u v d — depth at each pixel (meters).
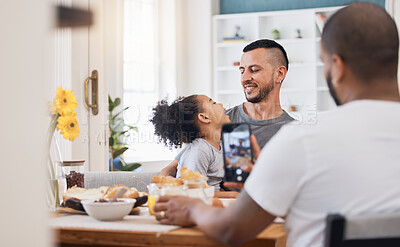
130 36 4.82
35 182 0.39
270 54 2.38
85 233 1.11
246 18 5.64
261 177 0.98
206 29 5.53
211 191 1.48
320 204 0.97
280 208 0.98
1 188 0.37
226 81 5.75
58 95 1.52
